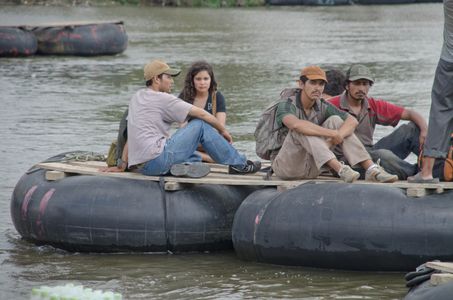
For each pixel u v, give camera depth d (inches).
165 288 603.8
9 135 1118.4
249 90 1526.8
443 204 617.3
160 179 680.4
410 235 609.6
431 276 518.0
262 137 700.7
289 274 629.0
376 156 682.8
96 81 1658.5
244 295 588.7
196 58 2046.0
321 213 623.8
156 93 696.4
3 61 1971.0
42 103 1389.0
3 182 873.5
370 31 2881.4
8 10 3700.8
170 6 4111.7
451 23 636.7
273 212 638.5
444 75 639.8
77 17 3417.8
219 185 690.2
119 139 705.0
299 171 676.7
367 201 620.7
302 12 3831.2
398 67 1878.7
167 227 666.8
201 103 741.3
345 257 621.6
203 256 671.8
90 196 676.1
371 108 715.4
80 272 637.3
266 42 2472.9
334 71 763.4
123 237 668.7
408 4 4207.7
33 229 692.7
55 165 724.7
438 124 641.6
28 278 625.6
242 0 4175.7
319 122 682.8
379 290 594.6
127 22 3228.3
